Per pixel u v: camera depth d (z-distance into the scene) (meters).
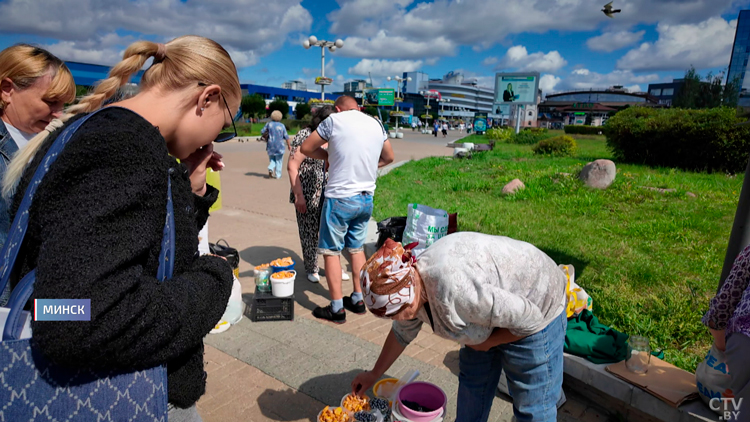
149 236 1.11
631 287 4.84
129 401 1.16
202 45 1.37
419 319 2.10
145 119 1.23
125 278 1.04
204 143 1.45
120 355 1.07
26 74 2.56
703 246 6.25
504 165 15.26
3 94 2.60
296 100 89.19
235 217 8.04
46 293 0.96
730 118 12.84
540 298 1.92
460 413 2.43
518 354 2.04
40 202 1.05
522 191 10.00
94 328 0.98
